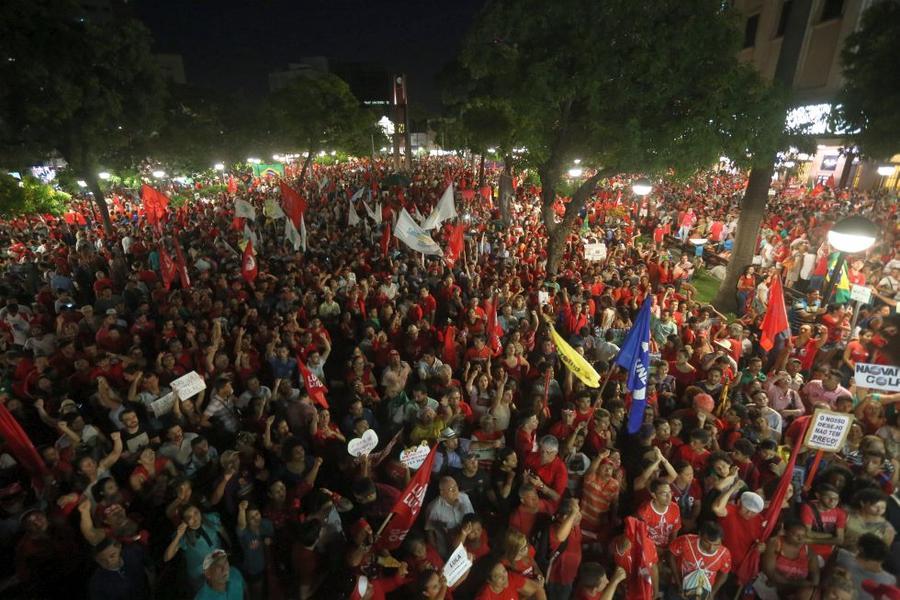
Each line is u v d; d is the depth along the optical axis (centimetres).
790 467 509
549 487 588
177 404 701
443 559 525
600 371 817
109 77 1716
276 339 894
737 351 940
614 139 1157
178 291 1098
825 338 961
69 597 535
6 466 623
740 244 1460
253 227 1962
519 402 830
